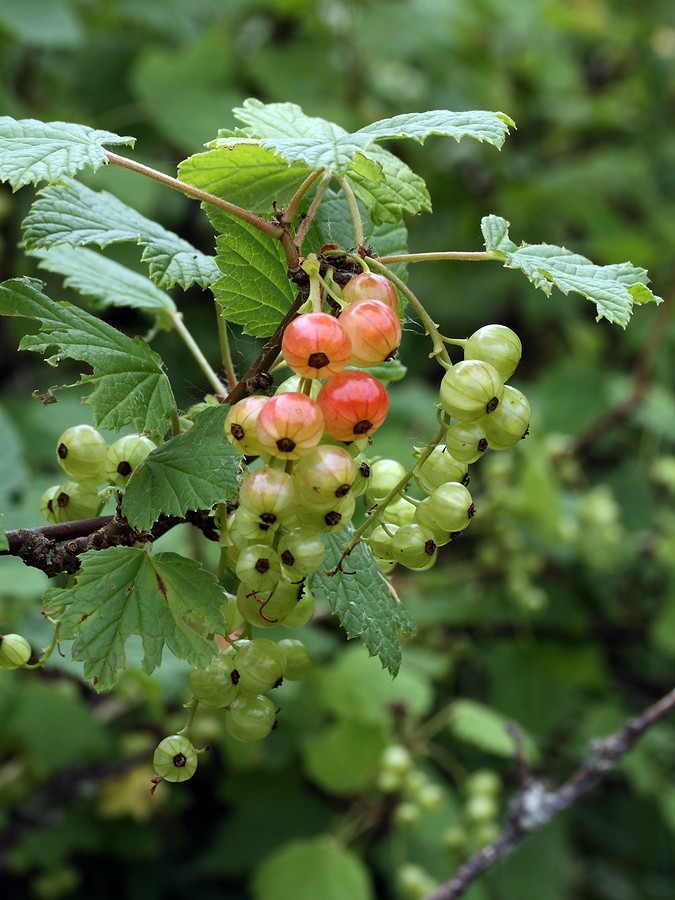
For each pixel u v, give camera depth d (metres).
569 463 0.50
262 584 0.18
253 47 0.57
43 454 0.44
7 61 0.51
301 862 0.39
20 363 0.50
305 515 0.18
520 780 0.29
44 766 0.39
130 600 0.19
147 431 0.20
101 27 0.56
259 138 0.20
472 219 0.60
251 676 0.19
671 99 0.70
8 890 0.47
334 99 0.54
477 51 0.65
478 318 0.59
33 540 0.19
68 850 0.42
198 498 0.18
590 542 0.47
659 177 0.67
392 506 0.20
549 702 0.46
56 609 0.19
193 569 0.19
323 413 0.17
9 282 0.20
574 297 0.59
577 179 0.61
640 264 0.58
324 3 0.57
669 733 0.48
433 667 0.42
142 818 0.41
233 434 0.18
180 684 0.30
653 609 0.50
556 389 0.54
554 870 0.44
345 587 0.20
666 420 0.51
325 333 0.17
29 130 0.18
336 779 0.38
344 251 0.19
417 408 0.49
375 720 0.38
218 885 0.49
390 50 0.57
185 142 0.49
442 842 0.40
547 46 0.67
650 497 0.52
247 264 0.20
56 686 0.39
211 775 0.49
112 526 0.19
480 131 0.18
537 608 0.46
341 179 0.19
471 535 0.48
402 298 0.21
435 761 0.47
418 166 0.59
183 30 0.54
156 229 0.22
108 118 0.51
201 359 0.23
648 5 0.75
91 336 0.20
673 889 0.53
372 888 0.45
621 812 0.52
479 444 0.18
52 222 0.20
